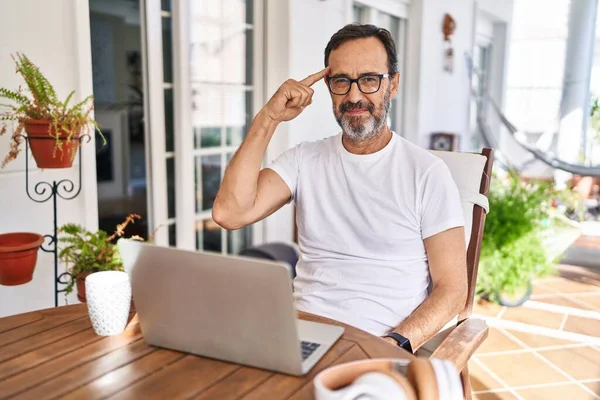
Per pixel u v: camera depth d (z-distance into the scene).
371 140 1.53
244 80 3.14
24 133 1.89
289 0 3.11
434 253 1.45
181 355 1.00
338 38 1.52
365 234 1.51
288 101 1.50
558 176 5.98
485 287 3.21
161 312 0.98
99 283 1.06
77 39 2.09
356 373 0.78
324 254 1.55
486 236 3.18
